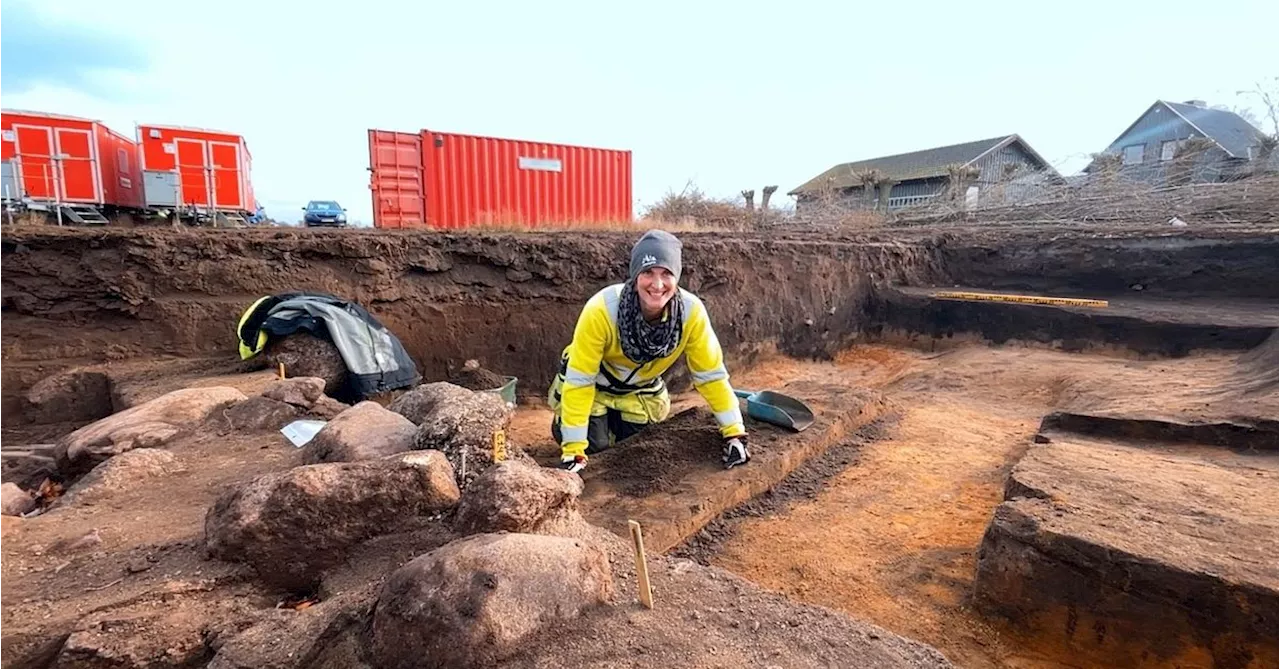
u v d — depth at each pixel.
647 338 3.75
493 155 11.88
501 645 1.60
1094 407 5.11
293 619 1.82
